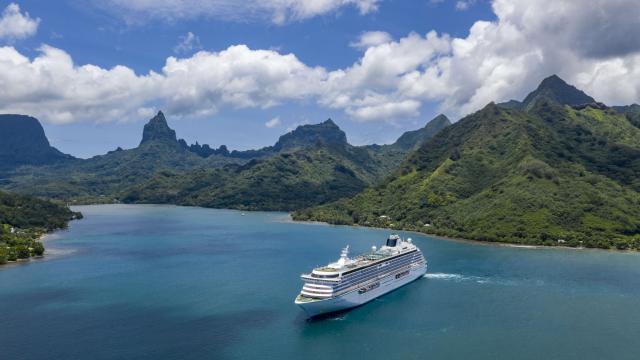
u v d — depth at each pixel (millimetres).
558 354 166625
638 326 192875
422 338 180625
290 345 174125
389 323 196250
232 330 188875
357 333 185500
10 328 191000
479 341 177750
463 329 189625
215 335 183625
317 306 197250
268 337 181625
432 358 163250
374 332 186625
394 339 179625
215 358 163375
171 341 177625
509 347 172375
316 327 192125
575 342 177000
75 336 182500
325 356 164750
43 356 164250
